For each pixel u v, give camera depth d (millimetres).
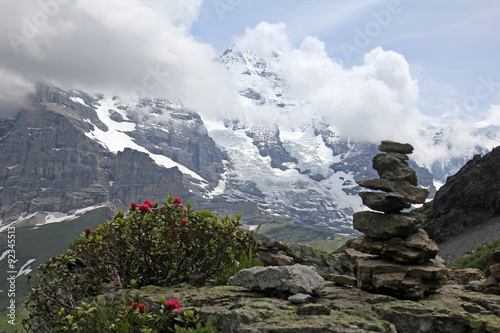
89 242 1931
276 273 1766
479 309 1546
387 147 2045
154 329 1503
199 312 1553
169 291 1825
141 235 1981
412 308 1534
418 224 1922
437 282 1737
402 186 1913
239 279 1851
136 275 2023
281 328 1330
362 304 1631
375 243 1897
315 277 1836
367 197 1961
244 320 1440
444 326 1466
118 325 1445
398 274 1748
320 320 1411
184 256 2088
